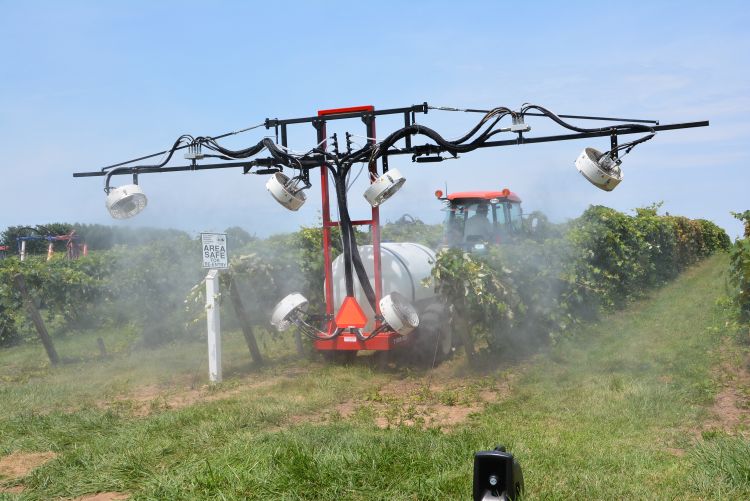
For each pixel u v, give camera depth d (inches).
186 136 402.6
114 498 197.3
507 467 124.9
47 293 592.4
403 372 397.4
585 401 292.2
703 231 1300.4
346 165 393.4
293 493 185.2
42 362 498.0
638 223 791.7
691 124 325.1
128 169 413.7
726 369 342.6
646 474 195.9
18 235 1721.2
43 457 246.4
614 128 335.0
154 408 319.6
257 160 396.5
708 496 177.2
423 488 183.9
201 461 215.0
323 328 432.8
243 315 428.8
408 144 378.3
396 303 380.5
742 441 211.9
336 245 552.1
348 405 319.6
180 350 516.1
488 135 351.9
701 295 666.2
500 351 409.7
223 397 339.0
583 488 184.2
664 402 280.2
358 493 186.4
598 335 484.4
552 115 340.2
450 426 267.7
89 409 319.0
